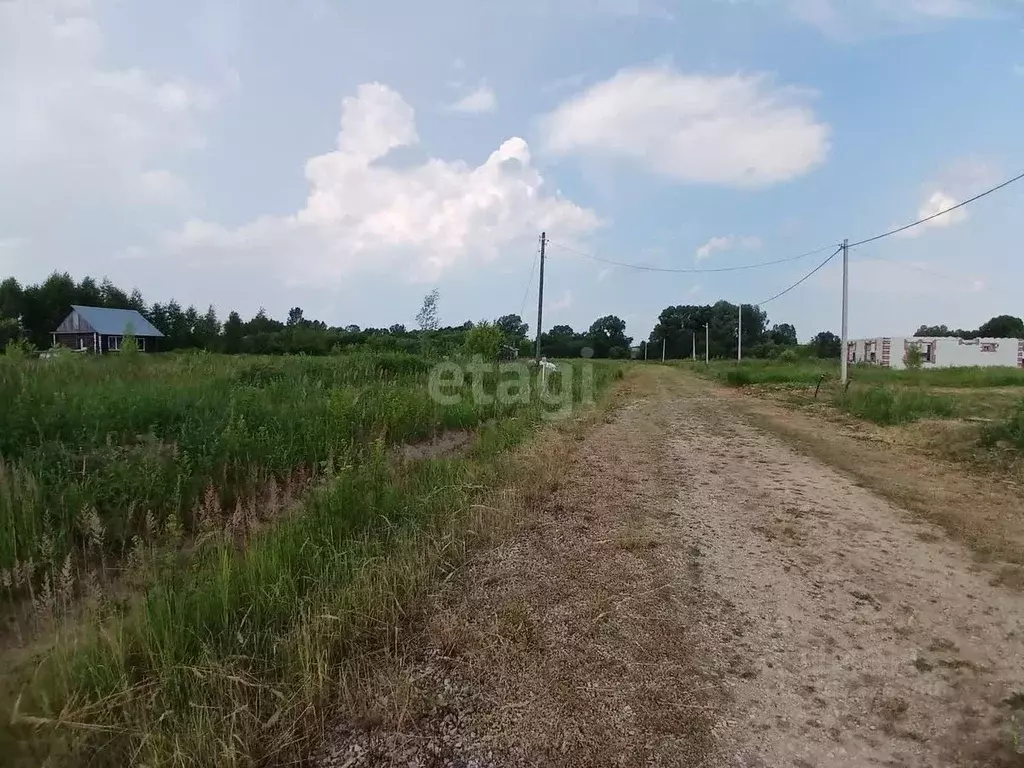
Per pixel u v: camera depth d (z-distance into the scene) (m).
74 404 7.29
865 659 3.47
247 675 3.02
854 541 5.42
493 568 4.64
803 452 9.73
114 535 4.93
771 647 3.58
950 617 3.99
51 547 4.14
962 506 6.55
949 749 2.71
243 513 5.40
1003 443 9.48
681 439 10.92
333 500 5.29
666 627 3.78
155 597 3.61
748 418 14.23
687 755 2.65
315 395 10.48
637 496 6.79
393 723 2.83
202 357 18.12
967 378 27.23
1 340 38.53
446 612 3.87
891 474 8.12
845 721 2.90
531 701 3.01
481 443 9.14
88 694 2.76
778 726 2.86
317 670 3.03
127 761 2.56
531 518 5.82
